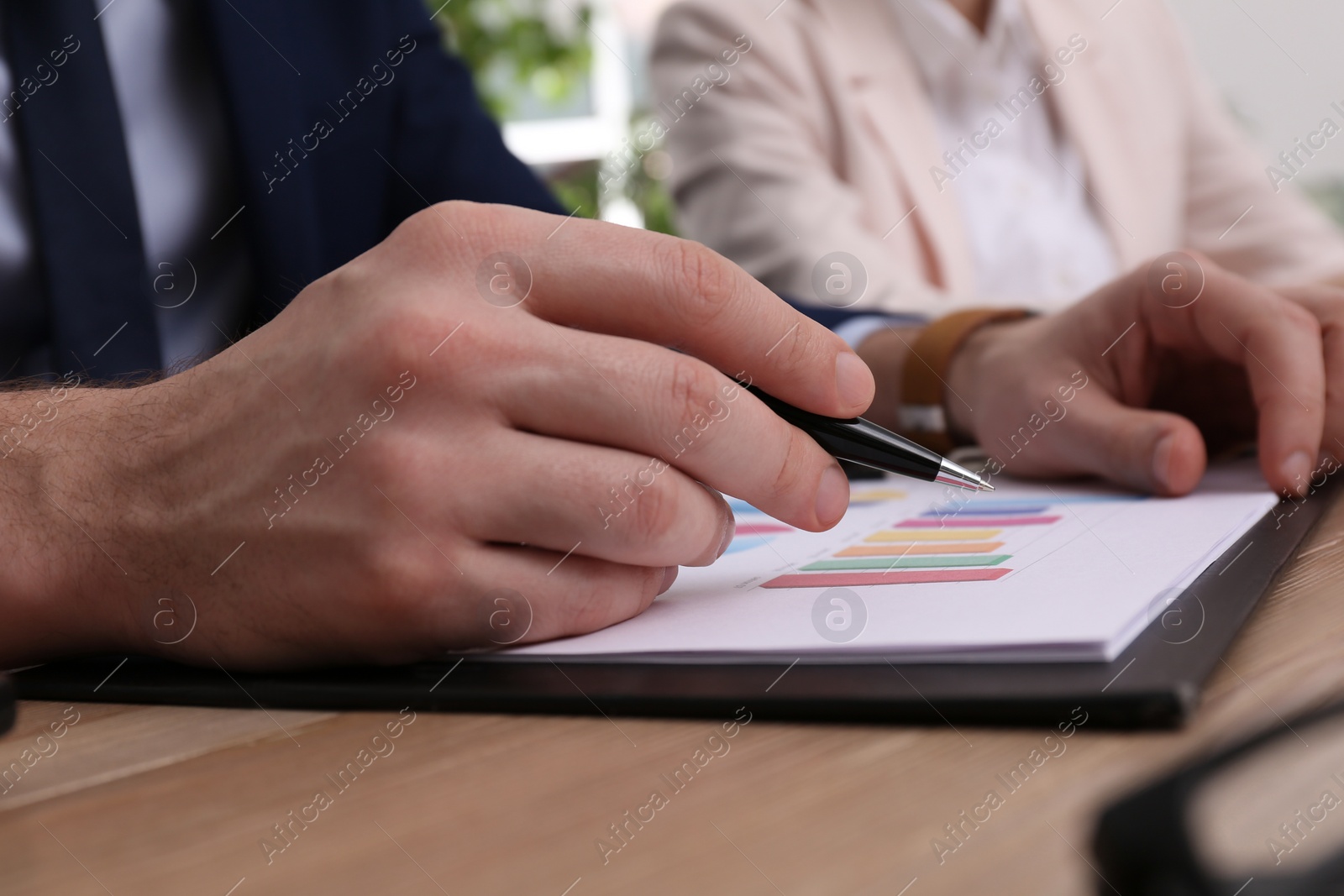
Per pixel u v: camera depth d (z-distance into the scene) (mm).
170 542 415
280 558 395
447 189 1060
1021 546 466
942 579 407
